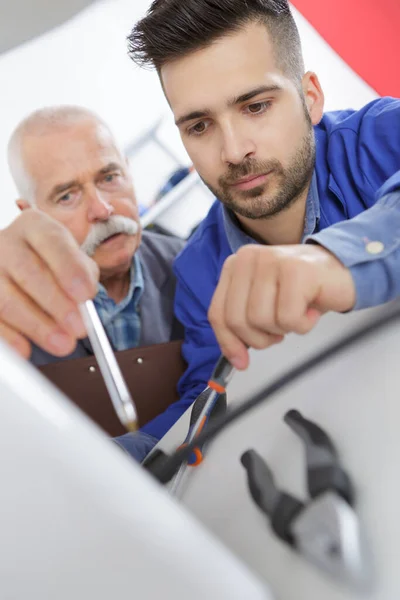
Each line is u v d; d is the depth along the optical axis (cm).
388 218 38
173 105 81
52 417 15
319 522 22
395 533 22
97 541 16
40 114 121
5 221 132
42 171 119
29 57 120
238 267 34
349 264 34
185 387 101
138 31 81
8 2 95
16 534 16
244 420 33
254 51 76
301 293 32
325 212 93
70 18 110
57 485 15
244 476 29
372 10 126
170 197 134
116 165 122
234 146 78
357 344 33
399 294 36
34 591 17
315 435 27
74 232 118
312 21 130
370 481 24
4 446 15
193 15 74
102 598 17
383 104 92
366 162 89
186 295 107
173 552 16
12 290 34
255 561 24
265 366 38
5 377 15
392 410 27
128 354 106
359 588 21
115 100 128
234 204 85
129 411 30
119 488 16
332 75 134
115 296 120
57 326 34
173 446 39
